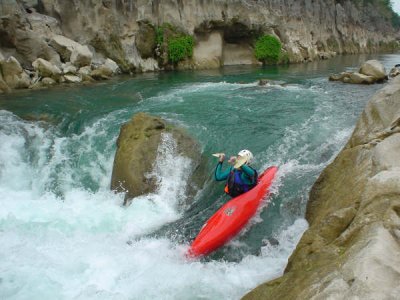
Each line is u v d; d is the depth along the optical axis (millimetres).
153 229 6441
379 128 5629
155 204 7059
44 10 15750
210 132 8945
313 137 8562
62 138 8984
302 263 3689
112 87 13875
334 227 3889
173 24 20484
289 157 7785
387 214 3365
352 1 48875
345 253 3223
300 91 13562
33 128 9117
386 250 2959
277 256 5375
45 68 13492
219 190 7305
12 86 12484
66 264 5375
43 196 7574
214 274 5098
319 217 4895
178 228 6445
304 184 6594
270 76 18438
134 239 6133
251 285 4812
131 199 7141
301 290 3207
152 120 8094
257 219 6164
